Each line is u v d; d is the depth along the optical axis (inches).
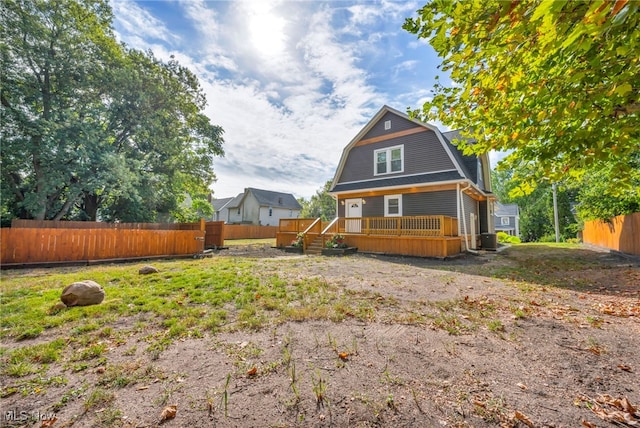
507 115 127.0
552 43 76.4
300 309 154.4
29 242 324.5
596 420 69.4
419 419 70.0
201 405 76.4
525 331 126.0
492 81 118.0
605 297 179.3
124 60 594.9
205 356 103.9
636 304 160.9
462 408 74.1
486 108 135.7
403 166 527.5
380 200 546.9
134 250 390.6
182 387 84.7
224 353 106.1
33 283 218.1
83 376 91.0
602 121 103.3
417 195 502.6
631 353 104.0
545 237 992.9
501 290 200.5
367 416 71.2
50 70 509.7
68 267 321.1
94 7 566.6
